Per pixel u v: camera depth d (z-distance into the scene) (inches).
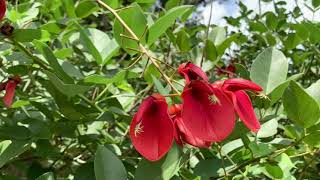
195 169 9.8
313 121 8.8
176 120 7.9
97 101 11.6
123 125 12.5
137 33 10.0
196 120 7.4
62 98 10.5
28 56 10.7
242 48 21.3
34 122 10.6
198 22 22.2
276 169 9.5
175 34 16.9
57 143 12.2
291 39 16.8
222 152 10.2
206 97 7.5
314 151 10.2
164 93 9.0
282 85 10.0
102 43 12.1
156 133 7.4
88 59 15.1
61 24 12.4
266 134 10.8
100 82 10.3
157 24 9.8
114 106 11.8
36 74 13.4
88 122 12.0
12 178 10.7
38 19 15.5
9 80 10.6
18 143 10.1
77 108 10.8
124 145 12.3
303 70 18.3
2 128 10.4
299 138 9.5
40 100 12.5
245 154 10.1
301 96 8.5
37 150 11.1
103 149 8.3
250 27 20.0
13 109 12.0
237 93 7.9
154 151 7.3
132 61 10.7
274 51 10.9
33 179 11.2
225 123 7.4
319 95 9.8
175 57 17.0
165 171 8.4
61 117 11.3
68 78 9.9
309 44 18.0
